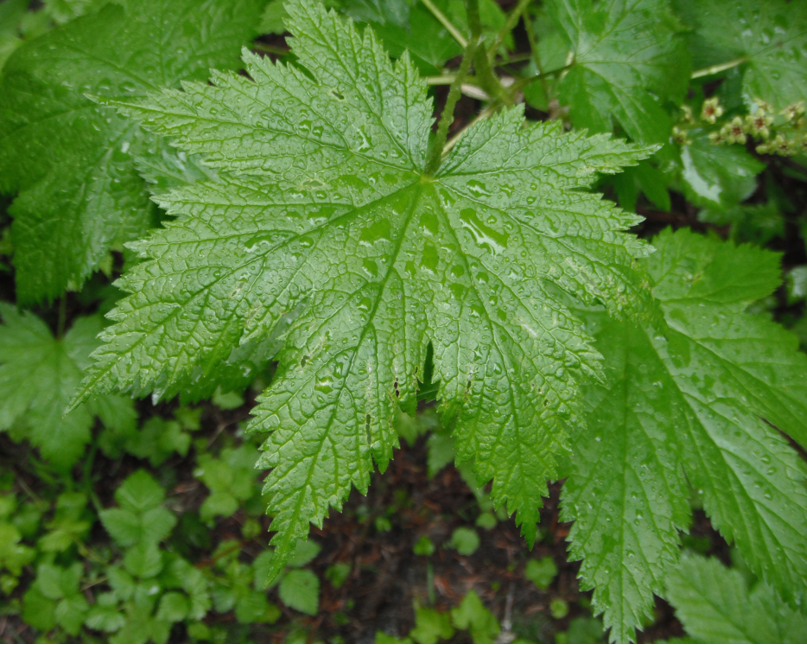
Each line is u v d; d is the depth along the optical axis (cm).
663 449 37
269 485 29
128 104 30
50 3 41
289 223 31
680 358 38
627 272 32
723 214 51
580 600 60
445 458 52
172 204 30
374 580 62
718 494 36
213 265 30
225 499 58
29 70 38
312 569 62
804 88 42
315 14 32
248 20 39
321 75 32
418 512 64
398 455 65
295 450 30
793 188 52
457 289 32
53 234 38
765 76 42
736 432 37
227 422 64
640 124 38
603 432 37
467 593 60
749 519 36
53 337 51
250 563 61
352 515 64
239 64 39
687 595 45
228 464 60
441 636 59
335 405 30
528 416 31
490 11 48
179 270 30
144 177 37
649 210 58
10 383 48
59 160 38
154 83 38
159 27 38
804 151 40
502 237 32
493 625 57
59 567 54
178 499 63
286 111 32
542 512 63
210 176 37
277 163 31
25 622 55
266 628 60
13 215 38
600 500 36
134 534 55
